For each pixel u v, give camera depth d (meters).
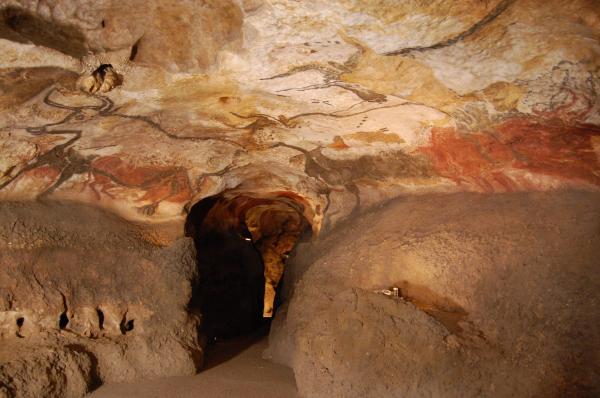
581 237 2.95
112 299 3.74
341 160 4.50
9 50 2.46
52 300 3.46
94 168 4.09
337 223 5.12
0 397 2.67
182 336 3.87
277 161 4.75
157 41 2.66
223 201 6.31
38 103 3.09
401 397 2.80
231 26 2.51
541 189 3.44
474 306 3.20
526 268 3.04
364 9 2.20
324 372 3.08
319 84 3.07
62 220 3.91
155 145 4.07
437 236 3.67
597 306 2.57
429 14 2.19
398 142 3.97
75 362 3.19
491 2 2.07
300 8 2.25
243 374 3.90
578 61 2.34
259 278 7.36
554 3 2.01
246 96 3.31
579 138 2.89
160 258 4.07
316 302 4.05
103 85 2.88
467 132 3.39
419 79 2.86
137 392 3.29
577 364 2.44
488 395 2.60
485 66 2.56
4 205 3.75
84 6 2.37
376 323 3.05
